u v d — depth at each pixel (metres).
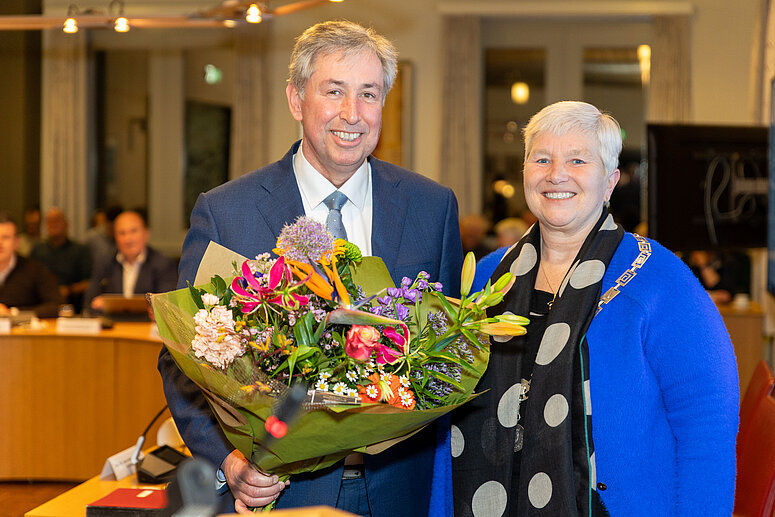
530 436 1.64
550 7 8.14
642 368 1.62
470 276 1.47
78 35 8.59
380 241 1.83
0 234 5.55
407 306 1.52
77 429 4.74
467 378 1.59
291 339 1.39
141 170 8.92
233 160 8.48
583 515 1.59
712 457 1.58
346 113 1.68
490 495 1.70
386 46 1.76
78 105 8.63
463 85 8.20
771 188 3.98
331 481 1.63
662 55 8.05
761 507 1.94
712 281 5.70
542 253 1.83
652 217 4.04
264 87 8.36
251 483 1.53
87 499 2.19
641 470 1.60
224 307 1.38
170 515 1.80
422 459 1.81
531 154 1.75
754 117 4.61
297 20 8.33
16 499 4.53
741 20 8.00
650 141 4.02
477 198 8.22
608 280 1.68
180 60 8.75
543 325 1.75
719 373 1.60
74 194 8.66
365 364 1.41
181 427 1.66
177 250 8.88
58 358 4.74
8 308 5.52
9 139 8.61
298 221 1.49
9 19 4.87
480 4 8.18
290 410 1.17
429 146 8.36
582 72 8.55
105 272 5.61
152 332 4.56
